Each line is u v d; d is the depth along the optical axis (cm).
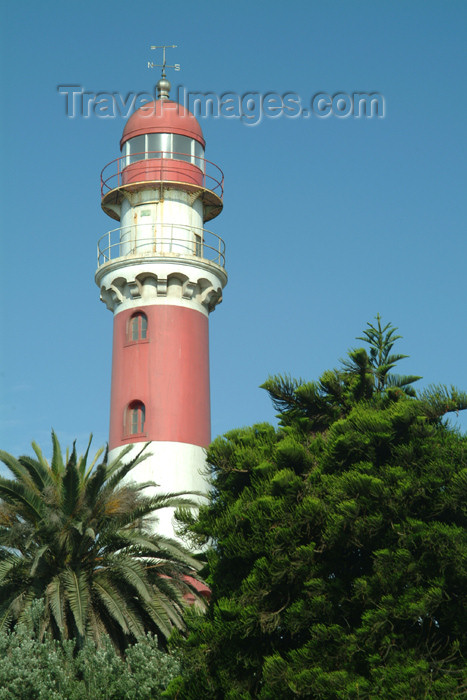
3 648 3838
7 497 4088
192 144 5938
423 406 3703
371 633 3350
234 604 3581
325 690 3300
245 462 3872
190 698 3622
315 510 3534
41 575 4050
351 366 4103
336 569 3569
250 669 3603
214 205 6053
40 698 3722
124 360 5609
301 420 4028
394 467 3591
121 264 5672
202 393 5600
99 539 4122
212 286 5759
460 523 3553
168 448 5391
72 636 4009
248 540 3662
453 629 3416
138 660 3878
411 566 3397
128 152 5919
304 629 3550
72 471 4053
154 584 4141
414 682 3219
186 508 4278
